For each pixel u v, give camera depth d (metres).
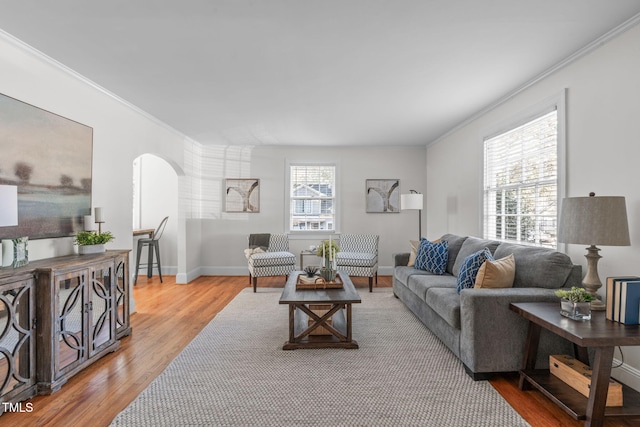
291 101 3.73
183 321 3.56
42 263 2.31
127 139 3.79
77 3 1.98
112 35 2.34
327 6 2.01
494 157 3.91
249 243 5.77
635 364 2.15
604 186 2.39
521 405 2.01
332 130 5.05
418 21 2.17
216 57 2.68
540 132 3.12
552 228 2.95
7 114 2.32
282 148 6.14
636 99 2.15
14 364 1.97
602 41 2.36
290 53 2.62
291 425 1.81
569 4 1.99
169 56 2.66
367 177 6.20
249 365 2.52
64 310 2.24
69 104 2.91
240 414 1.90
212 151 6.10
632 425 1.81
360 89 3.37
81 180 3.03
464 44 2.47
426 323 3.22
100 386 2.22
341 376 2.35
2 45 2.29
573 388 1.99
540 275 2.55
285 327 3.36
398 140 5.74
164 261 6.20
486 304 2.27
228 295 4.68
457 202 4.85
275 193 6.13
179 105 3.85
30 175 2.49
